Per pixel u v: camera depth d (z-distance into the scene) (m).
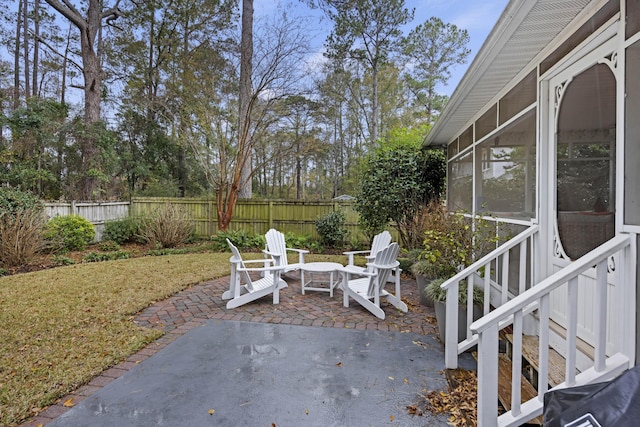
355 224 10.48
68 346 3.30
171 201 11.58
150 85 17.05
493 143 4.23
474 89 3.93
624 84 1.93
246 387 2.64
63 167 12.25
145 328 3.83
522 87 3.40
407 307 4.68
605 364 1.81
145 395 2.52
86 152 12.44
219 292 5.43
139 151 16.59
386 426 2.18
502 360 2.90
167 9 16.45
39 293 5.09
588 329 2.38
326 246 10.15
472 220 4.31
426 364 3.04
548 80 2.95
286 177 25.00
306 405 2.40
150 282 5.83
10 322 3.90
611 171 2.23
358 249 9.81
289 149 12.84
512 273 3.59
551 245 2.93
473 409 2.32
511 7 2.34
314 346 3.41
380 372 2.89
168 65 15.58
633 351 1.81
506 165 3.81
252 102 10.50
